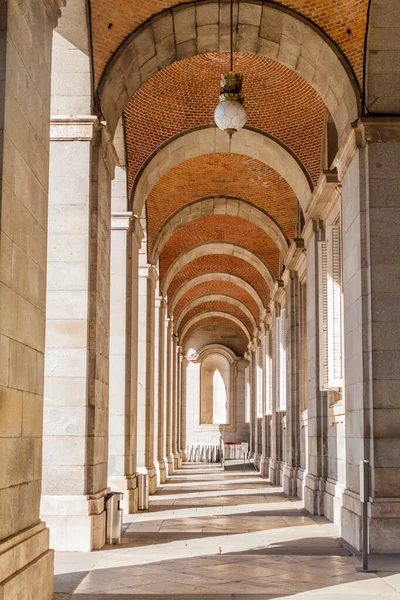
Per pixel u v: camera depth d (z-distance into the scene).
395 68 12.12
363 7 12.07
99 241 12.30
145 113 17.61
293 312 21.69
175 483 27.02
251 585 8.83
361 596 8.19
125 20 12.58
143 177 18.00
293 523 14.88
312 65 13.64
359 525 11.34
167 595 8.30
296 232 22.36
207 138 18.56
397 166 11.88
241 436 50.19
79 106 12.26
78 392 11.69
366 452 11.44
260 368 38.22
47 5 8.27
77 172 12.12
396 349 11.48
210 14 13.20
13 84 7.00
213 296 39.12
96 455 11.95
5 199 6.70
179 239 28.09
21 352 7.23
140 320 21.59
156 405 27.02
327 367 15.16
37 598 7.37
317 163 17.78
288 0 12.73
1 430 6.55
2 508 6.58
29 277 7.55
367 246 11.80
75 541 11.32
